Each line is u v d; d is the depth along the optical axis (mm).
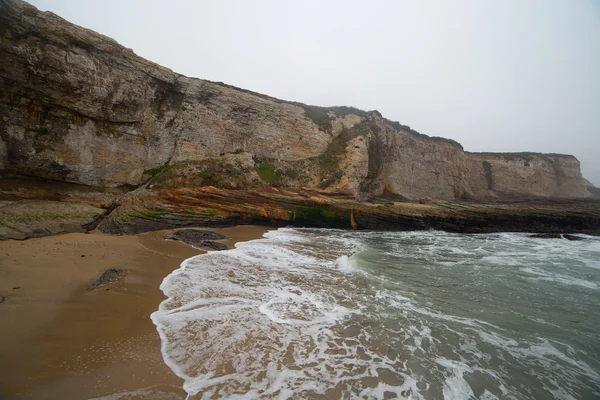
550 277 10867
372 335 6078
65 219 12766
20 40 13430
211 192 18375
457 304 7969
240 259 11141
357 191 25578
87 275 8203
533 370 5191
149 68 19266
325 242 16172
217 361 4910
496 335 6336
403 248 15938
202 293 7668
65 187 14922
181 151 20469
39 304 6297
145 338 5441
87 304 6547
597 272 11781
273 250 13094
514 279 10492
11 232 10766
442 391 4523
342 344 5691
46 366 4445
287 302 7469
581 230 25781
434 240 19438
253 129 24953
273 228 20062
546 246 18438
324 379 4641
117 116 17141
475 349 5750
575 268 12414
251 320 6383
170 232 14492
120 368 4562
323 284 8938
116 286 7602
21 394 3854
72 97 15133
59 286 7289
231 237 15359
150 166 18969
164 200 16688
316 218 21516
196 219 16656
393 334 6168
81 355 4793
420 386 4605
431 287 9273
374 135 29359
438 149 38219
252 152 24453
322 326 6336
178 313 6488
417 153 36500
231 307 6953
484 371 5086
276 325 6250
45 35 14125
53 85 14398
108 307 6496
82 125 15766
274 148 25500
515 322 6996
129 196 16281
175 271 9219
